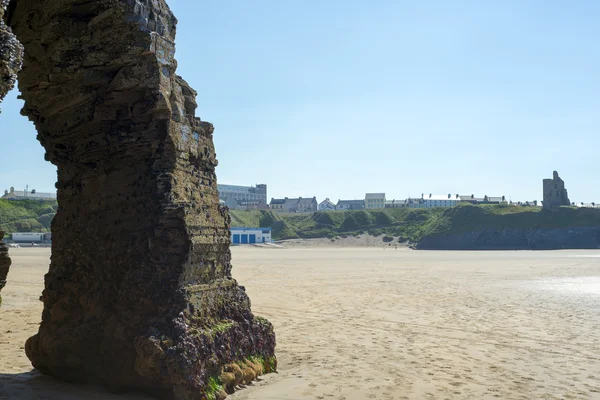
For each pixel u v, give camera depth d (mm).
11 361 11898
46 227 113000
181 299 9148
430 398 10281
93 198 10367
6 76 6801
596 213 117750
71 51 9977
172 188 9500
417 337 16344
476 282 35719
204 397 8797
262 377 10945
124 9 9414
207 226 10242
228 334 10039
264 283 32875
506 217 120562
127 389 9172
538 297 27172
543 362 13430
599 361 13641
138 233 9562
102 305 9789
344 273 42781
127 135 9820
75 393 9188
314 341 15469
